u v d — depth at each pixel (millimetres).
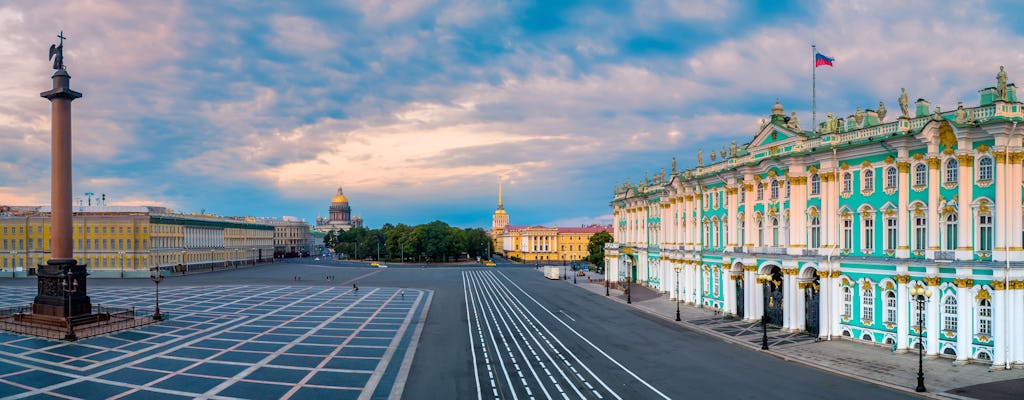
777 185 68625
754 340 61562
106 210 181750
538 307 94625
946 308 51219
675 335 66188
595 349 59031
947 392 41500
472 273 186125
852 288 59688
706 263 86250
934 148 51562
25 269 166500
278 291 123438
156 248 173875
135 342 63625
